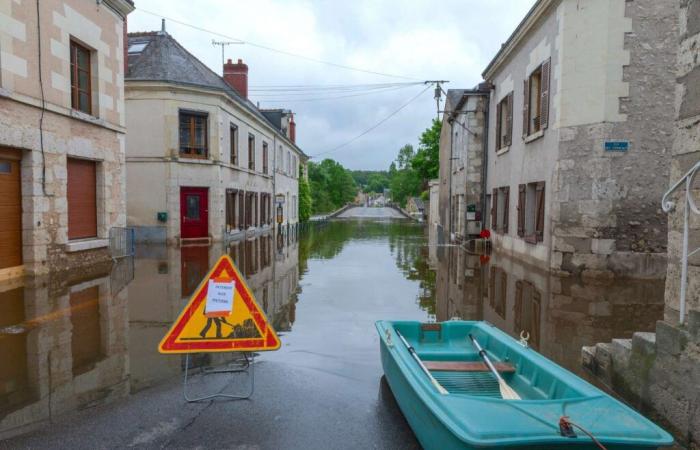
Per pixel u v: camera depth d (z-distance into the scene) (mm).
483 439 2576
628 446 2654
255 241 21109
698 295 3896
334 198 87875
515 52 14641
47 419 3922
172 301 8141
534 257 12570
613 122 10305
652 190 10367
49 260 10305
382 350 4715
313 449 3555
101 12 12133
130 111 18375
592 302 8375
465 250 17594
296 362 5422
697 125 4066
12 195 9617
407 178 80938
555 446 2635
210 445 3574
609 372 4824
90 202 12102
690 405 3654
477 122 18953
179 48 20984
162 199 18484
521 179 13891
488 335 4945
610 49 10250
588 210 10562
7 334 6129
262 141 26688
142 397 4379
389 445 3625
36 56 9781
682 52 4266
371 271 12430
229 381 4812
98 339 6020
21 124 9453
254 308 4324
